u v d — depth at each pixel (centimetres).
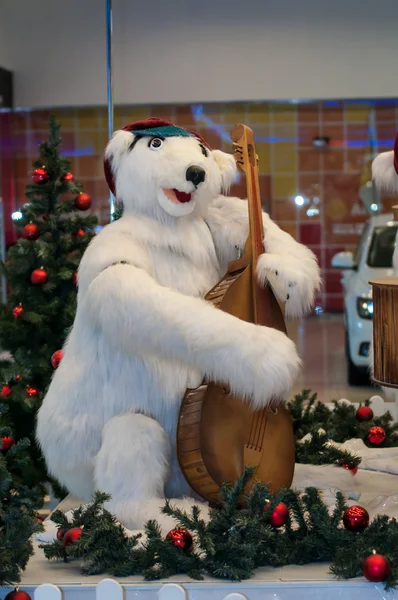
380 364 248
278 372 243
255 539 234
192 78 568
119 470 259
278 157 620
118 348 259
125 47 568
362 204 633
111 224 285
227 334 243
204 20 562
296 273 275
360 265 635
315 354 659
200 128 588
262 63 568
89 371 275
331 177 627
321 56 568
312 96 571
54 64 575
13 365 372
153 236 280
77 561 249
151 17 562
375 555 221
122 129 293
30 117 607
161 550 233
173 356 249
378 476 330
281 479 269
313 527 244
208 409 262
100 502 248
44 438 280
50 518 258
